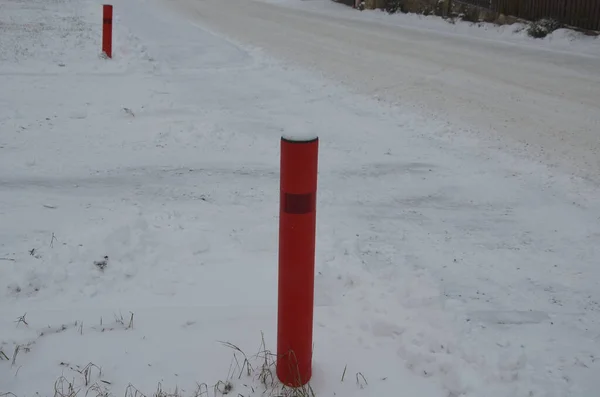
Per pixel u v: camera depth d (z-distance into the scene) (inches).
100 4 890.7
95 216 203.8
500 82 473.7
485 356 132.3
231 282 165.6
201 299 156.6
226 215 211.6
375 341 139.3
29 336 136.9
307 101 399.9
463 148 315.6
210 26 770.8
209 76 454.6
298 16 920.3
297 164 108.8
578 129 355.3
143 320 144.5
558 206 241.3
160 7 944.9
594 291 172.7
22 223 195.9
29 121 313.3
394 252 191.0
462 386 122.6
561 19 698.2
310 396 120.3
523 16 746.8
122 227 187.8
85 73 427.2
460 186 260.1
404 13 920.9
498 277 178.9
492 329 147.9
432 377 127.4
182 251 180.7
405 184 259.9
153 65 468.8
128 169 256.7
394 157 295.9
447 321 147.4
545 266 188.2
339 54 585.6
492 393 122.1
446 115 380.2
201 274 169.3
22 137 289.0
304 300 116.3
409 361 132.0
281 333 119.2
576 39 652.7
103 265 168.4
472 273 180.4
